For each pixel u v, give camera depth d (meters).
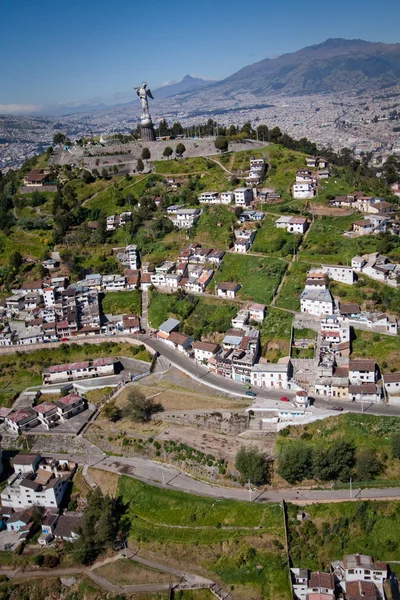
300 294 185.75
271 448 137.88
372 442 133.38
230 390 160.00
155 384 170.25
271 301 188.12
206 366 175.75
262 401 152.38
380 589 106.81
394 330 163.12
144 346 190.88
